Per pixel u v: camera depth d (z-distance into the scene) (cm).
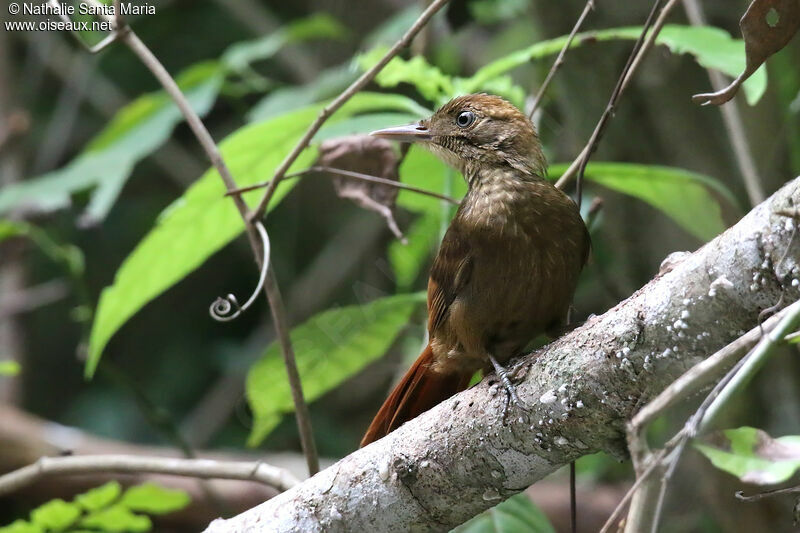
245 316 1842
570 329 718
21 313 1556
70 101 1823
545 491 1212
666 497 434
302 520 614
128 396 1731
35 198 1083
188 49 1855
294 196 1772
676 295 503
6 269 1523
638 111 977
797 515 545
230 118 1872
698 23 820
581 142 1010
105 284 1786
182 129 1889
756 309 485
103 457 785
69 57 1859
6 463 1217
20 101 1842
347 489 604
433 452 583
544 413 546
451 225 726
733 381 436
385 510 598
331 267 1706
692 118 977
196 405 1770
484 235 694
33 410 1789
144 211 1841
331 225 1777
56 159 1738
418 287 1349
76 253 1106
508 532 748
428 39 1025
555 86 1029
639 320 514
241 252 1844
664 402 446
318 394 1033
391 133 796
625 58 958
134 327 1823
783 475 457
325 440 1588
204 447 1647
